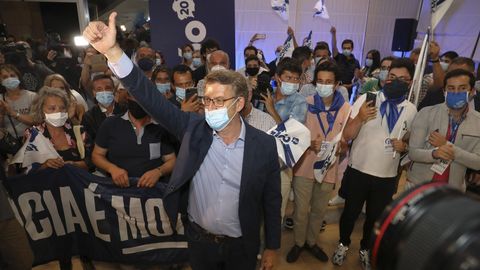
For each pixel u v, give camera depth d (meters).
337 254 2.52
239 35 6.40
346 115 2.29
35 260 2.13
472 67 2.55
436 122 1.98
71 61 5.20
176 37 4.06
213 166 1.43
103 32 1.20
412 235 0.56
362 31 6.89
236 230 1.49
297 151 2.06
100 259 2.29
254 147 1.40
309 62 4.01
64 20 8.35
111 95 2.52
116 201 2.12
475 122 1.87
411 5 7.01
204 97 1.37
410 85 2.35
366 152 2.24
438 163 1.94
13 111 2.71
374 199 2.31
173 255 2.26
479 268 0.44
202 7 4.00
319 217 2.54
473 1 6.04
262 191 1.49
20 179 2.01
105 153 2.09
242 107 1.38
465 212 0.52
